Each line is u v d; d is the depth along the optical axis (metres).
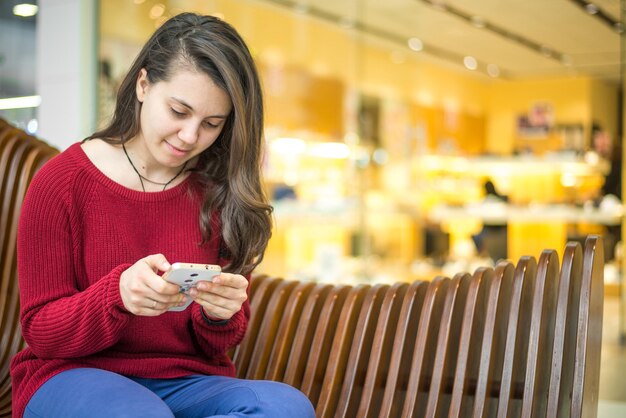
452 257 8.16
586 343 1.95
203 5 6.17
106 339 1.69
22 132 2.93
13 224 2.77
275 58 7.77
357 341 2.27
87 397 1.61
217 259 1.99
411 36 7.52
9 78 4.63
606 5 5.18
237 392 1.72
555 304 2.20
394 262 8.41
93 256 1.81
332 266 7.80
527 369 1.99
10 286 2.73
